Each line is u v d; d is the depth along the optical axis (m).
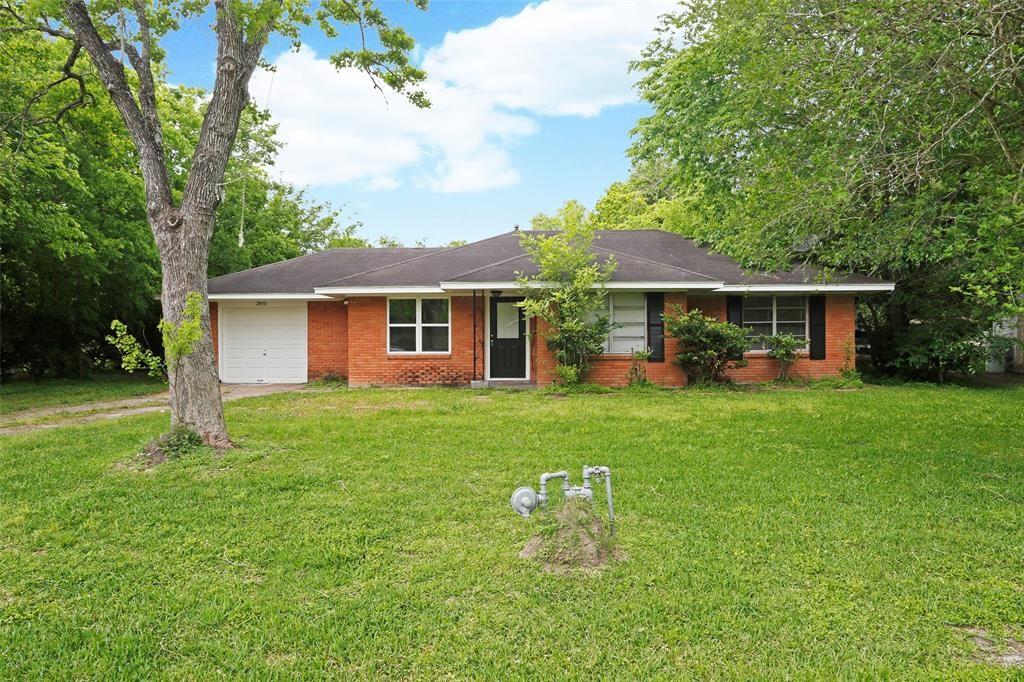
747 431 8.31
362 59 9.36
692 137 16.31
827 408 10.49
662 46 18.58
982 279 6.06
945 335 14.82
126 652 2.99
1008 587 3.60
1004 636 3.10
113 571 3.93
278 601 3.50
